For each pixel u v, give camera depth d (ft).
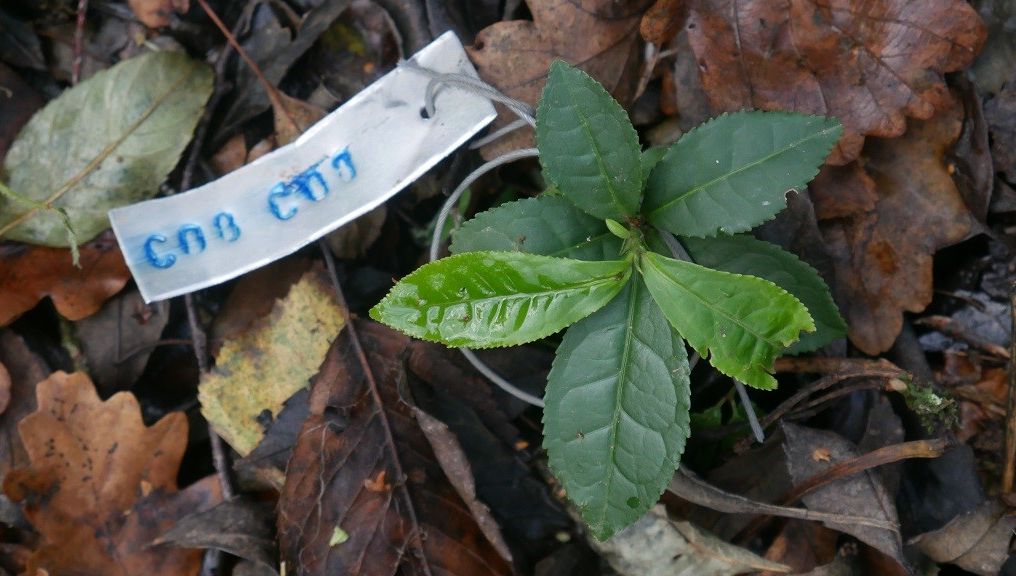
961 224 1.01
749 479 1.03
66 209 1.06
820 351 1.03
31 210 1.05
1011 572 0.99
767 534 1.03
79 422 1.05
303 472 1.02
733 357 0.88
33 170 1.06
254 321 1.07
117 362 1.07
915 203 1.02
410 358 1.04
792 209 1.01
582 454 0.91
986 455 1.02
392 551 1.01
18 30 1.09
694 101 1.03
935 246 1.01
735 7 0.99
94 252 1.07
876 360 1.02
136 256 1.00
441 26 1.06
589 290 0.90
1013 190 1.02
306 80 1.09
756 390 1.05
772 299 0.86
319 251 1.08
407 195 1.09
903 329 1.04
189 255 1.01
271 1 1.08
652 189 0.92
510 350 1.05
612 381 0.91
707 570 1.00
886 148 1.02
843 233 1.03
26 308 1.06
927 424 0.99
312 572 1.00
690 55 1.02
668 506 1.03
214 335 1.07
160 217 1.00
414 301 0.89
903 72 0.98
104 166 1.06
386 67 1.08
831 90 0.99
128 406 1.05
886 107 0.99
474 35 1.07
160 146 1.06
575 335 0.92
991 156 1.01
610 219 0.92
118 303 1.08
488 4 1.08
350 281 1.08
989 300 1.03
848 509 0.99
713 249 0.95
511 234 0.93
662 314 0.91
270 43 1.08
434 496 1.02
